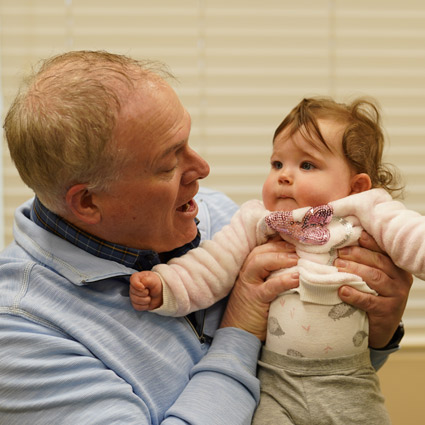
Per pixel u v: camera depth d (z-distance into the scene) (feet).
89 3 6.63
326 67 6.75
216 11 6.70
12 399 3.09
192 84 6.72
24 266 3.40
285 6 6.72
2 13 6.56
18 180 6.56
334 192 3.66
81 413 3.06
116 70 3.29
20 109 3.30
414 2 6.75
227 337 3.66
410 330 6.56
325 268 3.49
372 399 3.51
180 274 3.56
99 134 3.17
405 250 3.45
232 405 3.33
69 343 3.20
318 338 3.48
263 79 6.73
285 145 3.76
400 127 6.77
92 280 3.36
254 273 3.69
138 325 3.47
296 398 3.47
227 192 6.77
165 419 3.28
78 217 3.39
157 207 3.42
